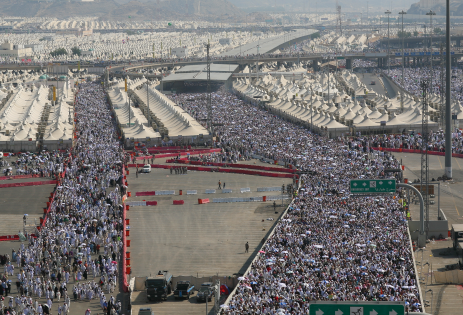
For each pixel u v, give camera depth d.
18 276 87.31
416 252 100.00
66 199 127.25
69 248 99.12
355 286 76.56
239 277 80.19
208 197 138.25
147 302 81.00
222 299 81.12
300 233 99.25
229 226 116.06
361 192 99.69
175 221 120.31
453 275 84.56
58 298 82.25
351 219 105.56
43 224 114.50
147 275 90.44
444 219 110.25
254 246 103.75
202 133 199.00
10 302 79.69
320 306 34.25
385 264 83.50
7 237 109.19
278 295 74.12
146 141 196.25
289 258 87.81
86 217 115.56
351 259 86.19
